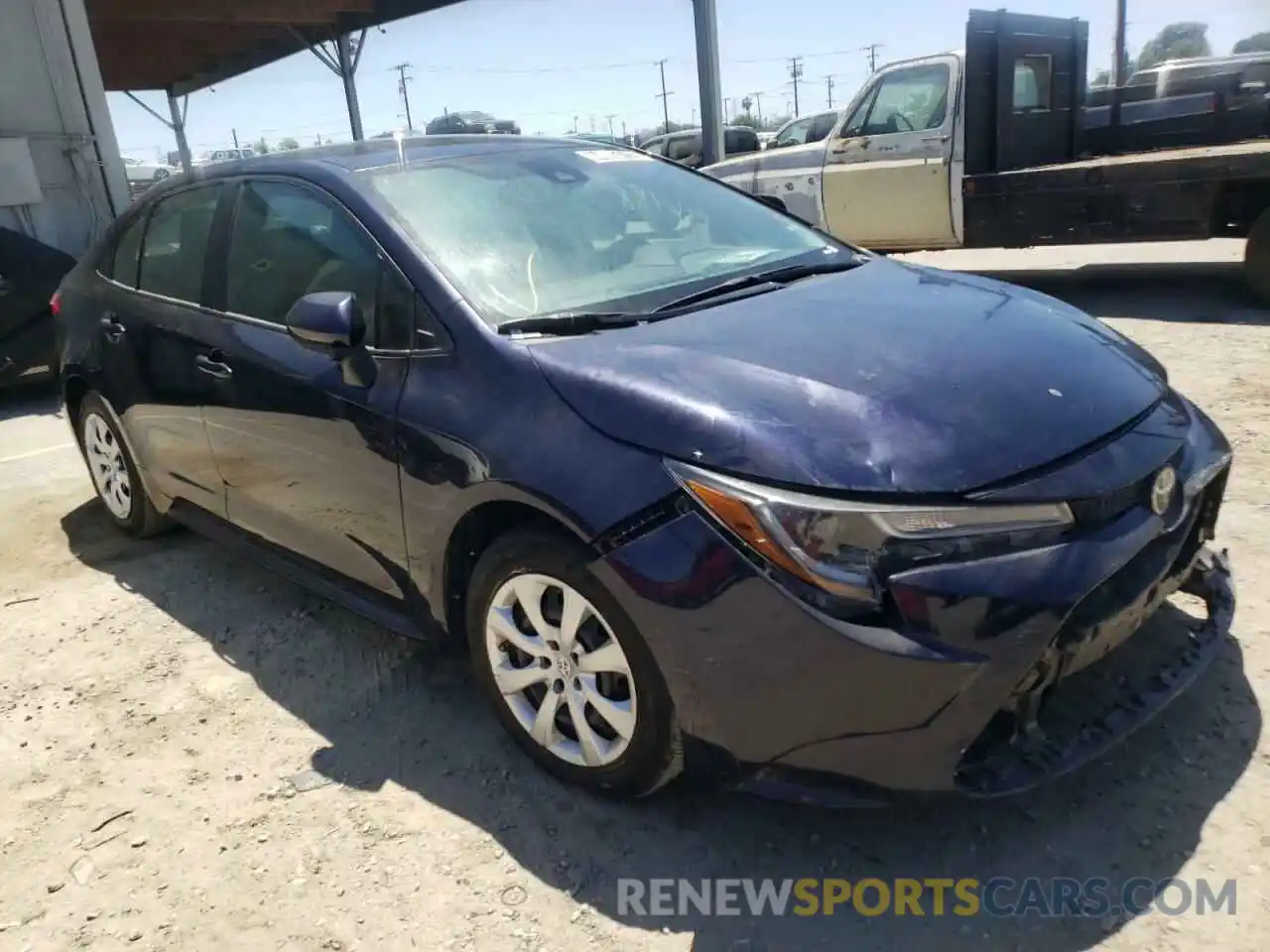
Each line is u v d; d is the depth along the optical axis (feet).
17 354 24.71
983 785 7.07
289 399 10.53
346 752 9.76
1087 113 31.63
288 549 11.75
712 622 7.14
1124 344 9.61
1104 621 7.17
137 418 13.58
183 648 12.05
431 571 9.34
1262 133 28.63
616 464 7.68
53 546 15.56
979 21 26.16
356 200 10.30
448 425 8.79
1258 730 8.79
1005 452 7.25
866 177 29.35
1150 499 7.64
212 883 8.18
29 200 30.86
